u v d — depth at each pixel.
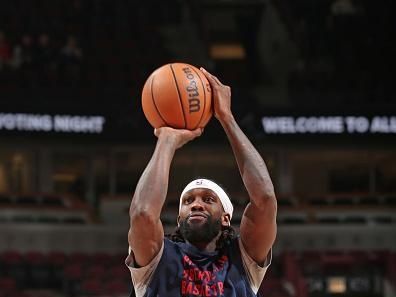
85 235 25.66
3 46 27.33
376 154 28.88
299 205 27.03
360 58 29.58
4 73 26.56
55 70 27.19
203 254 4.59
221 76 29.61
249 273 4.63
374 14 30.97
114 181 28.66
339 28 30.75
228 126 4.75
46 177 28.12
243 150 4.70
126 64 28.56
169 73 4.74
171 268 4.50
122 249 25.92
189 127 4.73
